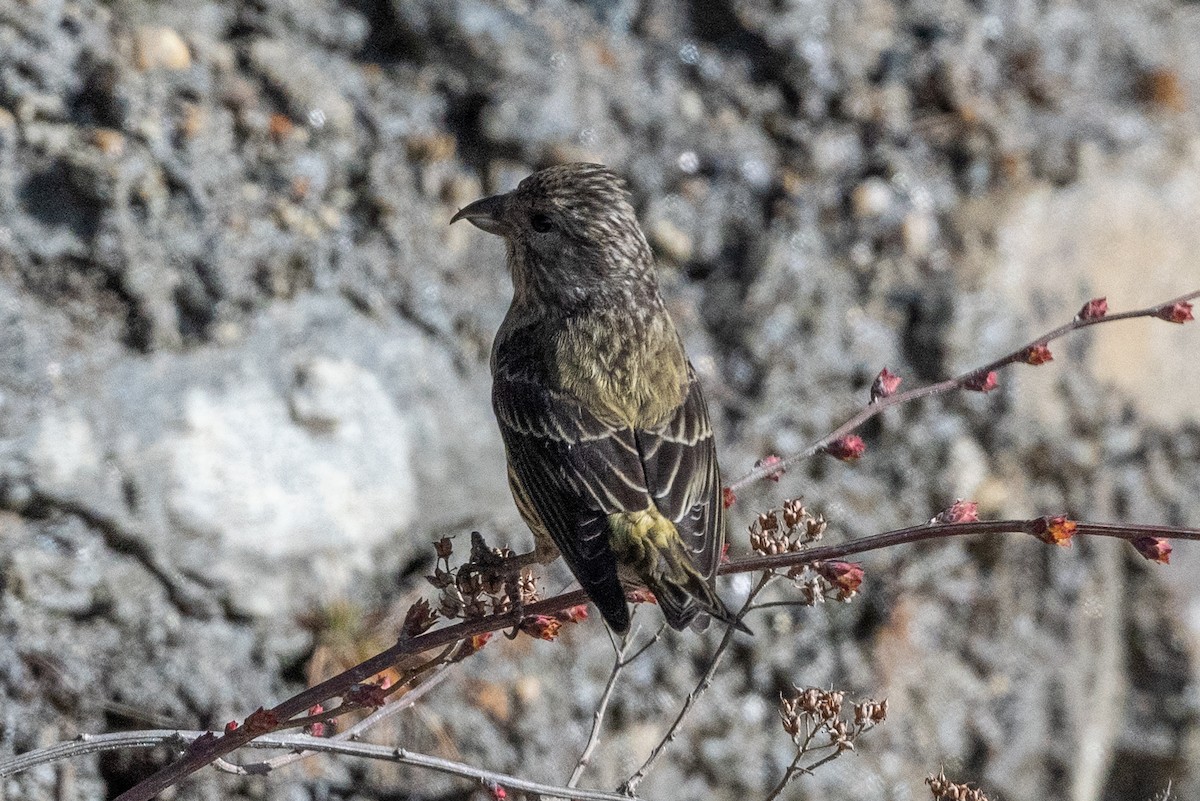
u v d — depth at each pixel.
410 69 12.70
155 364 10.83
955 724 12.53
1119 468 13.58
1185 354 13.91
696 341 12.73
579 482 7.89
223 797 9.98
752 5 13.93
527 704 10.96
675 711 11.57
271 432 10.91
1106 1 15.28
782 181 13.47
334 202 11.88
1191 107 15.00
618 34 13.59
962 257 13.37
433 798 10.41
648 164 13.14
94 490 10.31
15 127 10.93
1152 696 13.70
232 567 10.56
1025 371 13.08
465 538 11.48
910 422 12.80
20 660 9.83
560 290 8.88
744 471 12.19
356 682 6.54
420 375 11.58
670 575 7.42
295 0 12.35
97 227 10.84
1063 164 14.01
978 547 12.92
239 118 11.66
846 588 6.52
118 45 11.41
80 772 9.83
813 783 11.82
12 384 10.36
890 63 14.13
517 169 12.71
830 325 12.92
